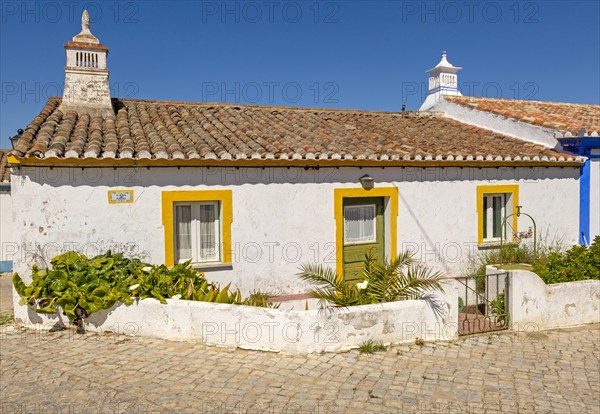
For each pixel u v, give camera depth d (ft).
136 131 30.35
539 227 37.09
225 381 18.61
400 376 19.13
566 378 19.15
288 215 30.09
